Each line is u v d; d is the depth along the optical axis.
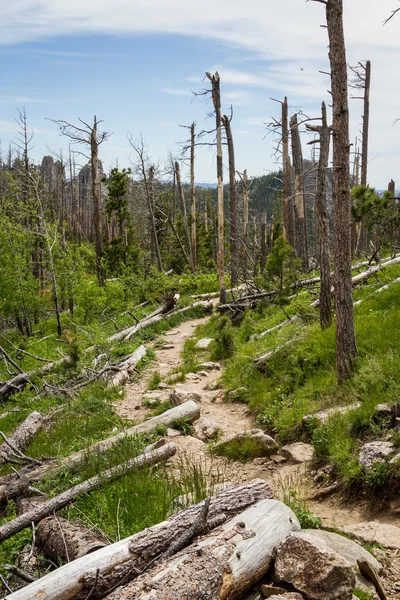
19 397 14.56
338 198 9.59
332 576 4.34
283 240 16.59
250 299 21.98
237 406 11.73
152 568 4.63
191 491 7.08
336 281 9.85
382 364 9.38
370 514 6.61
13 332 28.27
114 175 36.66
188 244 42.72
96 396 13.25
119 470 8.04
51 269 23.34
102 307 25.41
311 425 8.91
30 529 6.80
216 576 4.31
